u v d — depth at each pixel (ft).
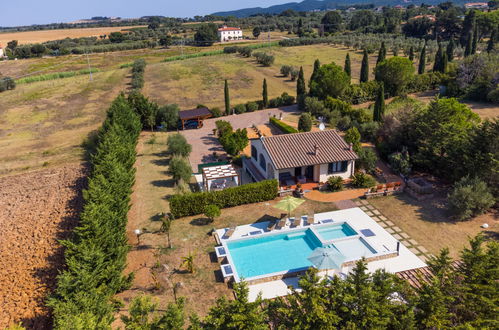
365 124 165.68
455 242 88.33
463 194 94.07
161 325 52.95
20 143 199.62
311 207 109.70
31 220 114.21
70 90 312.09
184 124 213.46
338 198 114.42
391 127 140.36
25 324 69.87
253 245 92.38
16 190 138.51
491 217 97.40
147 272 80.64
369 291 51.72
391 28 572.92
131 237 94.84
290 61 383.45
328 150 123.54
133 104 201.05
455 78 238.48
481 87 216.33
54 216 115.34
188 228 99.14
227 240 90.68
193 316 53.57
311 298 52.95
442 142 117.80
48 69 422.00
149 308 56.70
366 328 51.55
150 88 311.88
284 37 600.39
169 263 83.66
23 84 347.56
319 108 208.64
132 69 383.86
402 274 77.82
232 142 147.95
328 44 473.67
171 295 73.05
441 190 114.42
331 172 123.75
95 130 215.31
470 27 436.76
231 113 239.30
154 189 124.16
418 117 133.18
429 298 54.34
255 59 399.85
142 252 88.12
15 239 103.55
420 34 535.19
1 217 117.60
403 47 403.54
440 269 59.16
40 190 137.08
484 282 57.31
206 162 154.20
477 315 55.36
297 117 218.79
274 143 126.00
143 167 145.38
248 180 137.18
